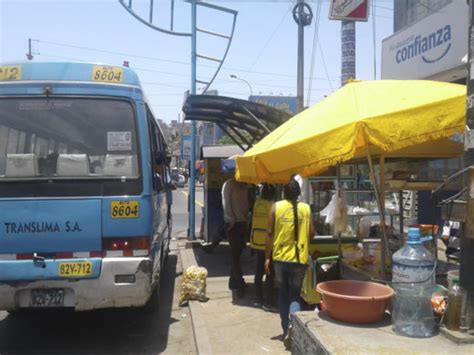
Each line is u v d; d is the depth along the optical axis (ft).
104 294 17.01
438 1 35.68
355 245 21.80
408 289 13.58
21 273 16.80
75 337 19.85
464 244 13.17
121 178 17.58
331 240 21.79
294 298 17.37
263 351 17.11
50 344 18.98
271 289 22.45
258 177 18.40
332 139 14.88
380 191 18.31
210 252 38.50
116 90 18.22
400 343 12.84
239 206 24.66
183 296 24.17
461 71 30.01
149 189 17.78
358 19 31.27
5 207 17.01
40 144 17.69
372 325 14.26
